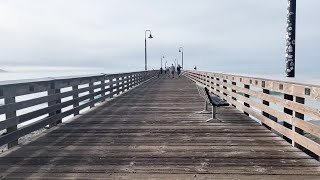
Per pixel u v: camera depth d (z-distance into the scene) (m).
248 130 7.42
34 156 5.37
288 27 6.93
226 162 4.97
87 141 6.42
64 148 5.88
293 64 6.96
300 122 5.41
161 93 18.19
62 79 8.42
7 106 5.57
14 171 4.61
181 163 4.94
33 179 4.29
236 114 9.95
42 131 7.60
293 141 5.86
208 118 9.16
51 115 7.94
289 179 4.22
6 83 5.48
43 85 7.18
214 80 16.50
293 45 6.95
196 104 12.73
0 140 5.40
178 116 9.57
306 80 5.04
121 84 18.78
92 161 5.07
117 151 5.65
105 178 4.31
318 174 4.41
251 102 8.88
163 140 6.45
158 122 8.56
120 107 11.87
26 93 6.34
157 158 5.21
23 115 6.25
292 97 6.16
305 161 4.99
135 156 5.33
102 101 13.80
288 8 6.91
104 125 8.17
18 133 6.05
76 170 4.64
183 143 6.19
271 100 6.99
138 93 18.30
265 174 4.42
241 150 5.66
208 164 4.88
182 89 21.33
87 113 10.34
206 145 6.03
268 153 5.45
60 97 8.30
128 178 4.30
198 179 4.25
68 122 8.65
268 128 7.64
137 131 7.38
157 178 4.29
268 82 7.14
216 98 9.76
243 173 4.47
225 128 7.68
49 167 4.79
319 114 4.66
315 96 4.74
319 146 4.70
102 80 13.74
